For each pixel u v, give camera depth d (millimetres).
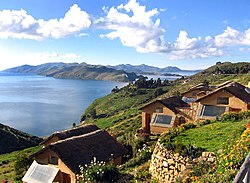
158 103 40688
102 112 120812
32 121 119500
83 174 19797
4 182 34719
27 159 36406
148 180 15641
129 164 20594
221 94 34656
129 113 92250
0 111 142500
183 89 101312
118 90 159000
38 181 24359
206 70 153875
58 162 24422
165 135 18078
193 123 20812
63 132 34938
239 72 110625
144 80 153250
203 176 11367
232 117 20719
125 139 33188
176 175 14070
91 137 27812
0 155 65750
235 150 11680
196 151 14555
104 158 25969
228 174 10117
